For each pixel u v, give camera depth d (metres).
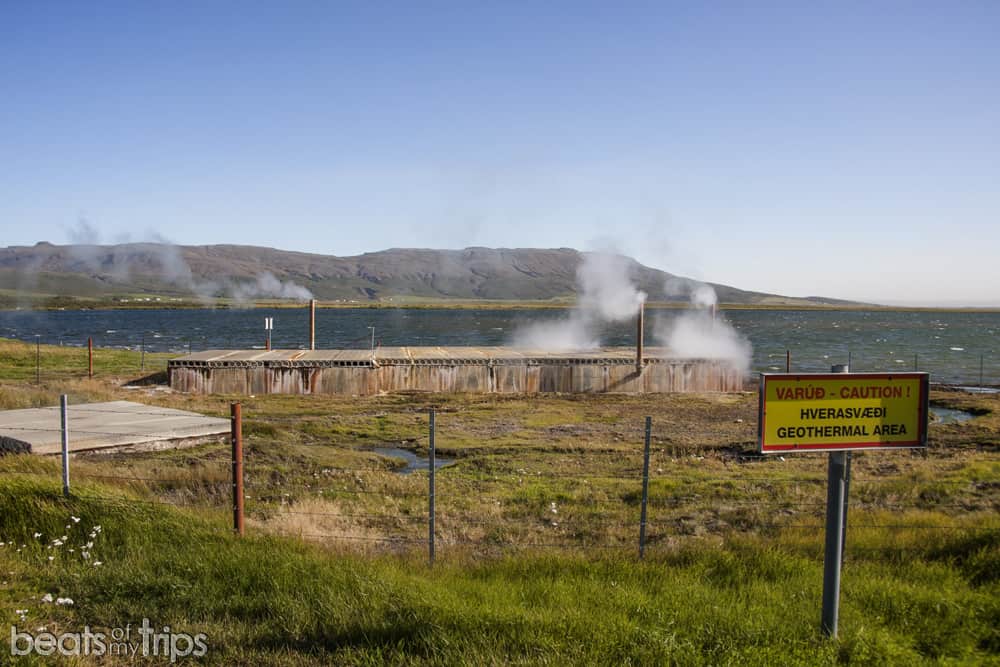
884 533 10.44
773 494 14.91
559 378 36.12
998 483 15.94
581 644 5.82
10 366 42.47
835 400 6.00
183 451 18.11
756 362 60.62
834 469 6.07
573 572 8.20
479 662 5.54
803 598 7.29
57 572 7.55
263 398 32.38
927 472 17.39
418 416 28.28
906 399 6.09
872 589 7.47
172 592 7.00
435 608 6.38
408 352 39.78
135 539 8.39
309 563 7.59
